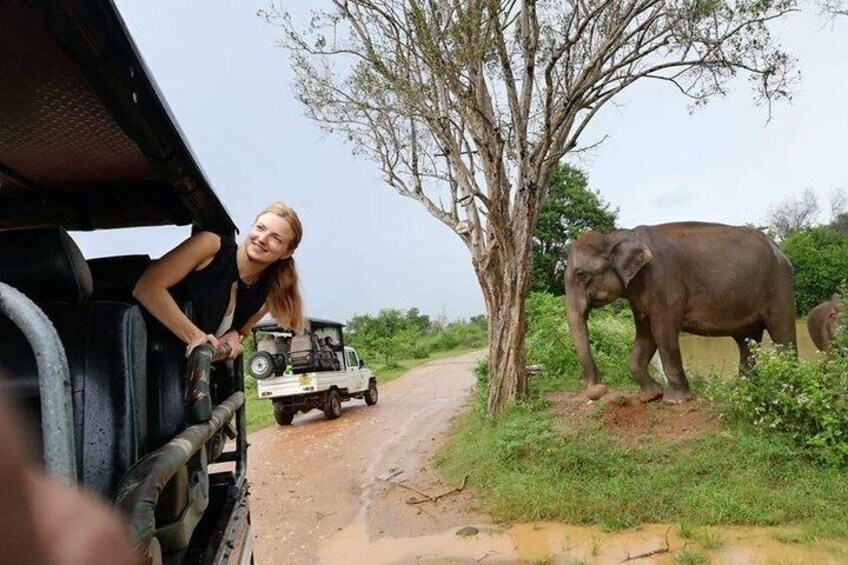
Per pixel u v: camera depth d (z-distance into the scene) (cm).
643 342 845
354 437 1227
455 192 1133
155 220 390
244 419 410
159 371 270
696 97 945
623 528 573
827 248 2709
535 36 866
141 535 139
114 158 293
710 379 891
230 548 296
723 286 826
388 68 944
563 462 689
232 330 323
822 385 649
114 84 196
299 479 930
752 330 871
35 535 75
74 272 215
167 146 253
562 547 549
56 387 111
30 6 162
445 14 881
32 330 113
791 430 654
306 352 1509
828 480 586
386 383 2330
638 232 844
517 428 793
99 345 206
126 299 313
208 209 348
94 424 197
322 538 663
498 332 954
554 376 1190
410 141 1169
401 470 895
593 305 837
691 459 655
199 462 262
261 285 327
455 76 812
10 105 231
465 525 634
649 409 791
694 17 856
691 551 506
